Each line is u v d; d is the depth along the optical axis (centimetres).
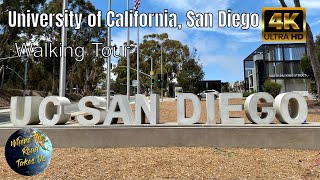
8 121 1934
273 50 5059
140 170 598
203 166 623
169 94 6241
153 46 5928
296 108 875
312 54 1989
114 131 831
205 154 730
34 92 5944
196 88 4544
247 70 6650
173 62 5916
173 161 664
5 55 4206
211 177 550
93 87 5472
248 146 803
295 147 795
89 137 830
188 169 602
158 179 541
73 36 4384
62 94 1183
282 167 612
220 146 809
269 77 4897
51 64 4691
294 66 4962
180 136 820
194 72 4606
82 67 4906
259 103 855
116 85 9062
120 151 777
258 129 805
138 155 726
